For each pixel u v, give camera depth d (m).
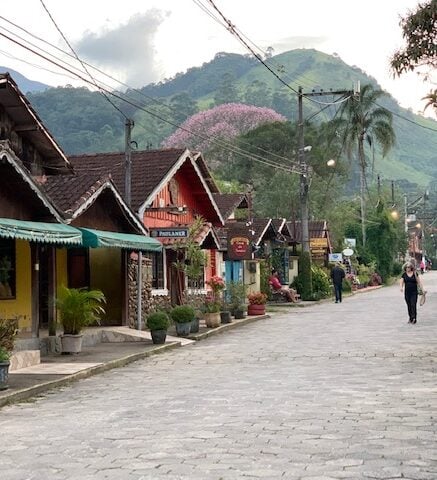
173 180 28.67
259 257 42.28
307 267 43.38
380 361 15.48
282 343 19.92
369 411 9.88
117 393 12.28
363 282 61.44
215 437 8.41
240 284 29.66
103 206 20.77
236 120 92.62
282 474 6.75
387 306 35.22
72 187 19.34
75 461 7.45
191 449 7.84
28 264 17.73
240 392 11.82
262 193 61.91
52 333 17.61
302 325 26.06
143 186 25.72
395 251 75.00
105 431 8.96
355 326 24.55
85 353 17.58
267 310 35.91
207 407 10.48
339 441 8.09
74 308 17.42
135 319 23.33
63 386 13.37
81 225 19.56
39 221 16.58
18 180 15.38
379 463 7.12
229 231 33.69
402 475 6.69
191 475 6.77
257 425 9.06
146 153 28.31
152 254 26.59
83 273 22.23
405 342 18.98
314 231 57.09
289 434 8.51
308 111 149.62
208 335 22.92
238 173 73.12
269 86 181.88
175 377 14.10
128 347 18.98
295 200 59.78
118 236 19.41
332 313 31.98
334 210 64.75
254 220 42.44
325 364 15.27
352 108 65.56
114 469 7.07
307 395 11.33
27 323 17.64
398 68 16.19
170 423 9.35
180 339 21.23
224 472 6.85
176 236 24.97
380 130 65.75
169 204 28.41
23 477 6.89
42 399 11.96
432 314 28.92
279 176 61.03
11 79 17.03
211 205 32.03
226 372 14.52
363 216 69.56
